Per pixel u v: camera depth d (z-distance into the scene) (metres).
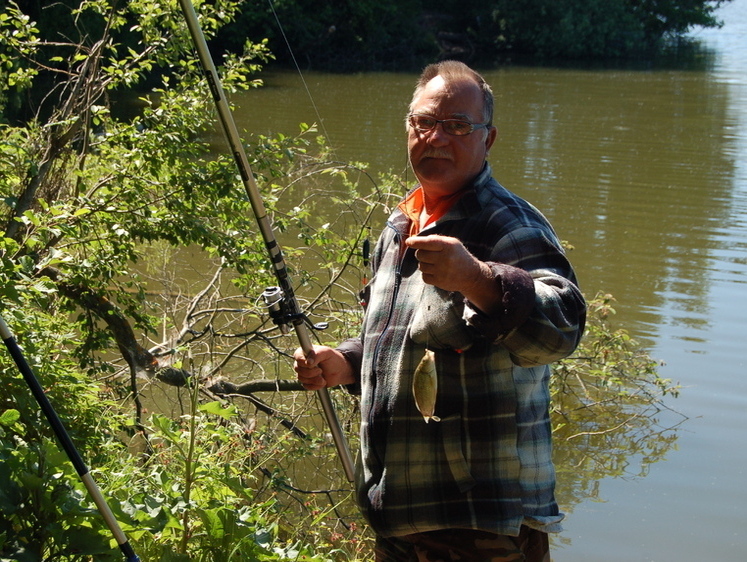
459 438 2.19
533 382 2.22
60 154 5.50
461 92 2.27
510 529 2.16
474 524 2.18
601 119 20.34
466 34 36.19
